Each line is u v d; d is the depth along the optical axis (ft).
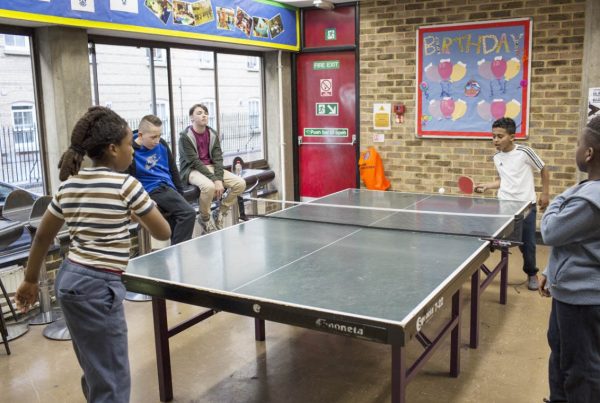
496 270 12.83
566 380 7.12
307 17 23.07
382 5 21.08
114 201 7.06
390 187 22.16
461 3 19.61
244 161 22.77
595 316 6.70
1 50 13.65
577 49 18.03
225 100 21.50
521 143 19.39
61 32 13.85
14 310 13.25
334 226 11.65
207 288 7.76
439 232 10.80
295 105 23.97
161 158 15.03
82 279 6.98
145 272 8.61
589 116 17.52
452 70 20.11
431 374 10.36
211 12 18.08
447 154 20.74
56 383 10.43
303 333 12.41
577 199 6.57
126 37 16.79
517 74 19.06
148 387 10.12
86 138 7.09
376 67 21.61
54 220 7.25
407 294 7.35
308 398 9.64
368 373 10.52
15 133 14.16
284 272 8.48
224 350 11.59
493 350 11.30
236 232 11.26
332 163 23.73
